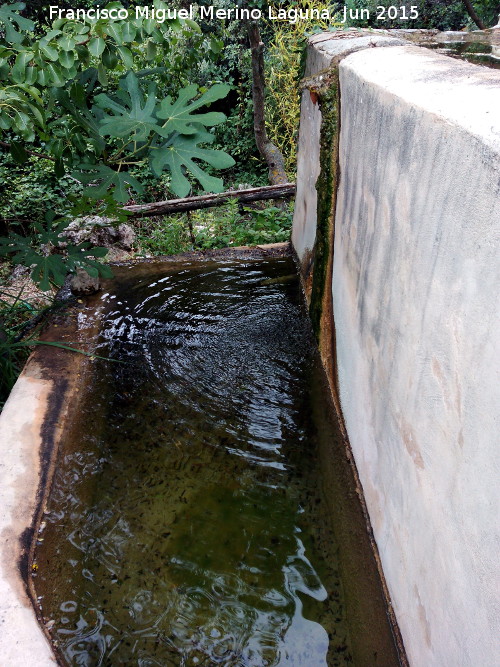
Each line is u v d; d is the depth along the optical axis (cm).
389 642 182
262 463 261
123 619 192
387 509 191
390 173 180
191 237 555
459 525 120
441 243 130
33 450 245
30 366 307
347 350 267
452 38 314
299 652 183
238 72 1137
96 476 248
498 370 98
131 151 304
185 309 385
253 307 389
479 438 108
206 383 313
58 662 166
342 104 273
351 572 208
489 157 101
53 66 255
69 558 210
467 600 117
